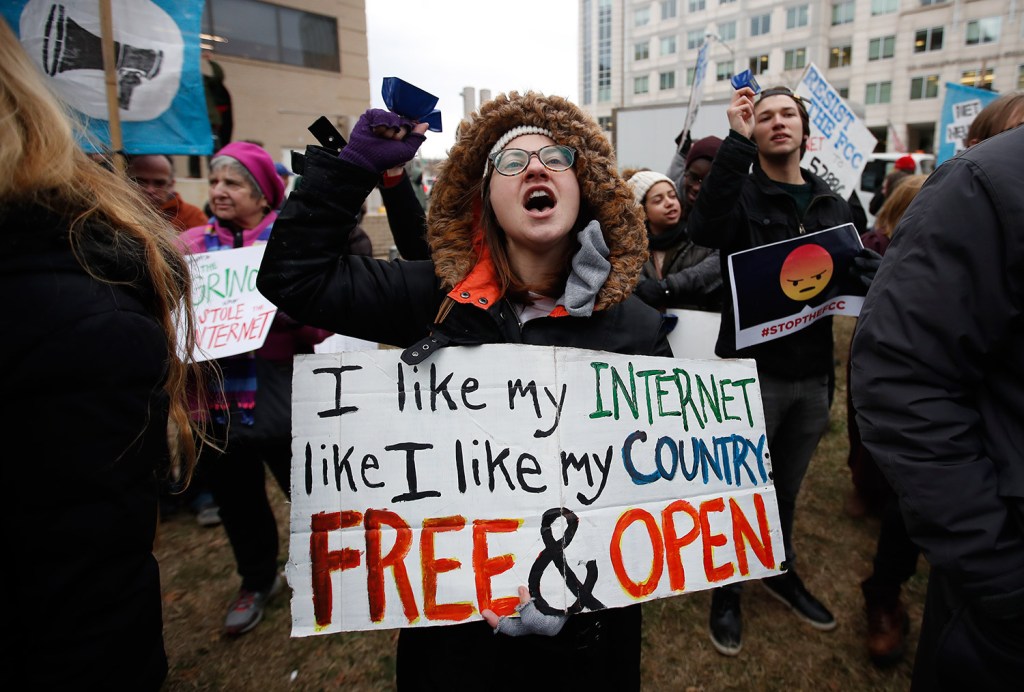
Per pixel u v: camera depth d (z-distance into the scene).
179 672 2.01
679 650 2.11
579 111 1.18
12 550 0.71
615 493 1.19
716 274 2.57
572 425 1.19
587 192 1.20
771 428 2.07
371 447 1.14
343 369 1.16
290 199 1.13
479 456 1.15
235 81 12.23
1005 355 1.00
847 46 36.00
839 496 3.07
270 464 2.12
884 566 1.98
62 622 0.72
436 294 1.25
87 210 0.77
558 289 1.27
